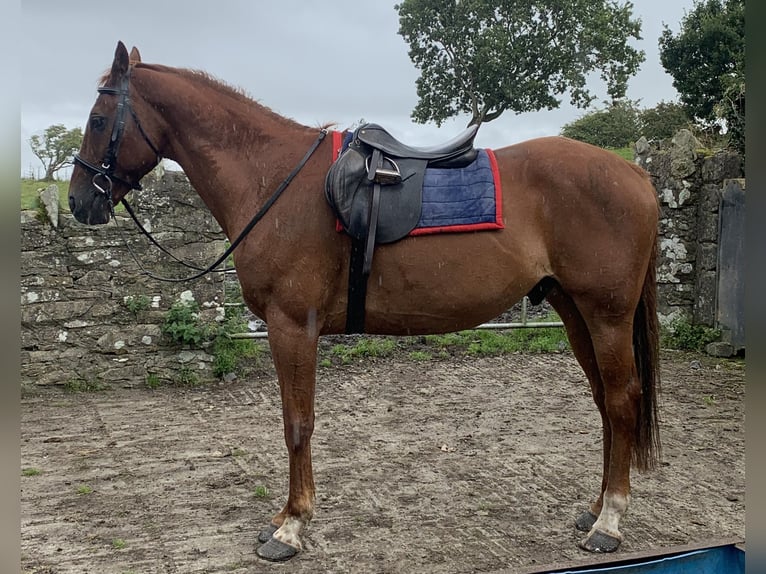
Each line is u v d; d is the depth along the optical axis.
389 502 3.56
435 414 5.27
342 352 7.02
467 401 5.65
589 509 3.27
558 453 4.37
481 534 3.17
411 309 2.92
